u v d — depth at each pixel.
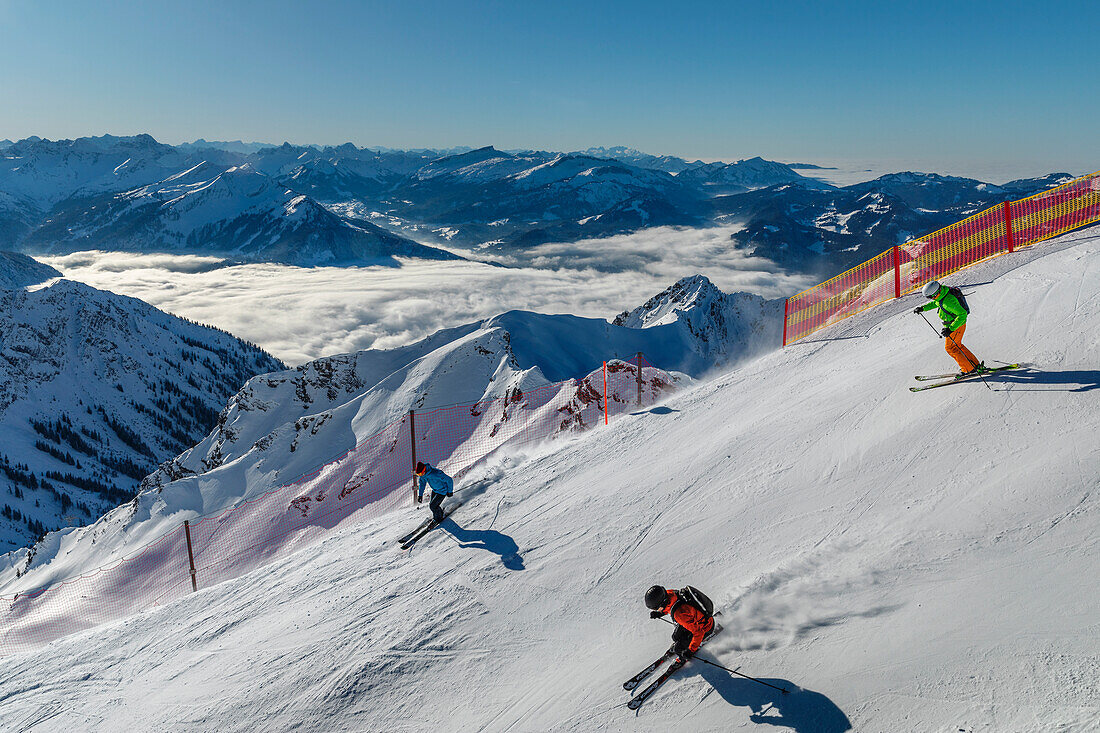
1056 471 8.51
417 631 11.09
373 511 51.31
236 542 63.09
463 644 10.39
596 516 12.82
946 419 10.90
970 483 9.14
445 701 9.37
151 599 57.19
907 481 9.89
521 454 18.86
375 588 13.26
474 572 12.35
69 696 13.71
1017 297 14.23
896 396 12.47
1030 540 7.64
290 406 142.38
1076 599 6.59
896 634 7.24
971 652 6.58
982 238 20.06
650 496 12.80
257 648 12.69
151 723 11.43
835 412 13.06
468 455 40.88
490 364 111.69
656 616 8.04
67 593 65.31
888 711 6.43
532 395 51.72
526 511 14.23
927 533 8.56
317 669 11.07
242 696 11.14
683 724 7.48
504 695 9.07
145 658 14.36
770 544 9.86
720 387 18.28
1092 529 7.37
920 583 7.78
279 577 16.55
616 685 8.48
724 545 10.34
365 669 10.58
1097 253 14.52
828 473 11.06
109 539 97.12
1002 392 10.84
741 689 7.58
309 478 72.38
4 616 64.44
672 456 14.45
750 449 13.16
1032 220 19.17
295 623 13.14
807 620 8.07
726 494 11.84
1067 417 9.47
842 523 9.59
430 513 16.22
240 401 142.88
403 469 60.44
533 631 10.15
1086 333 11.45
